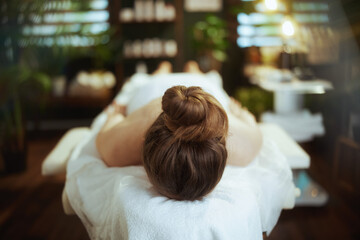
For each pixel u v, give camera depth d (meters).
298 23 2.40
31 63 2.57
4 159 2.34
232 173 1.08
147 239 0.82
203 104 0.79
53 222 1.73
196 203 0.86
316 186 1.80
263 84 2.51
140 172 1.04
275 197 1.12
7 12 2.21
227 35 4.02
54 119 3.60
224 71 4.14
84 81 3.51
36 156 2.70
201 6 3.96
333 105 2.15
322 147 2.37
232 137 1.11
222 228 0.83
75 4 2.72
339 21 1.92
